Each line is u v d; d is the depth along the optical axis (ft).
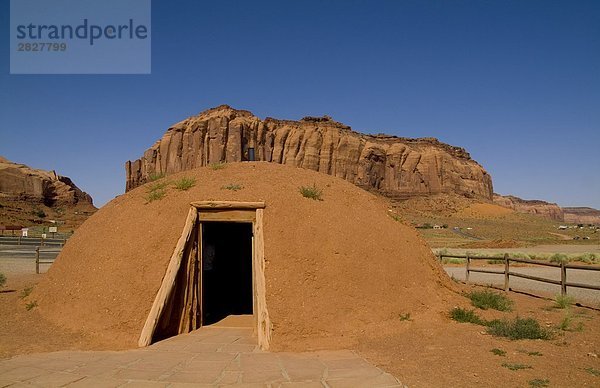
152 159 517.14
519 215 435.12
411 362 21.94
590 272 74.08
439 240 233.76
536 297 42.65
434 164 520.83
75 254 34.40
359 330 27.25
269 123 516.73
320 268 29.50
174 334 29.27
